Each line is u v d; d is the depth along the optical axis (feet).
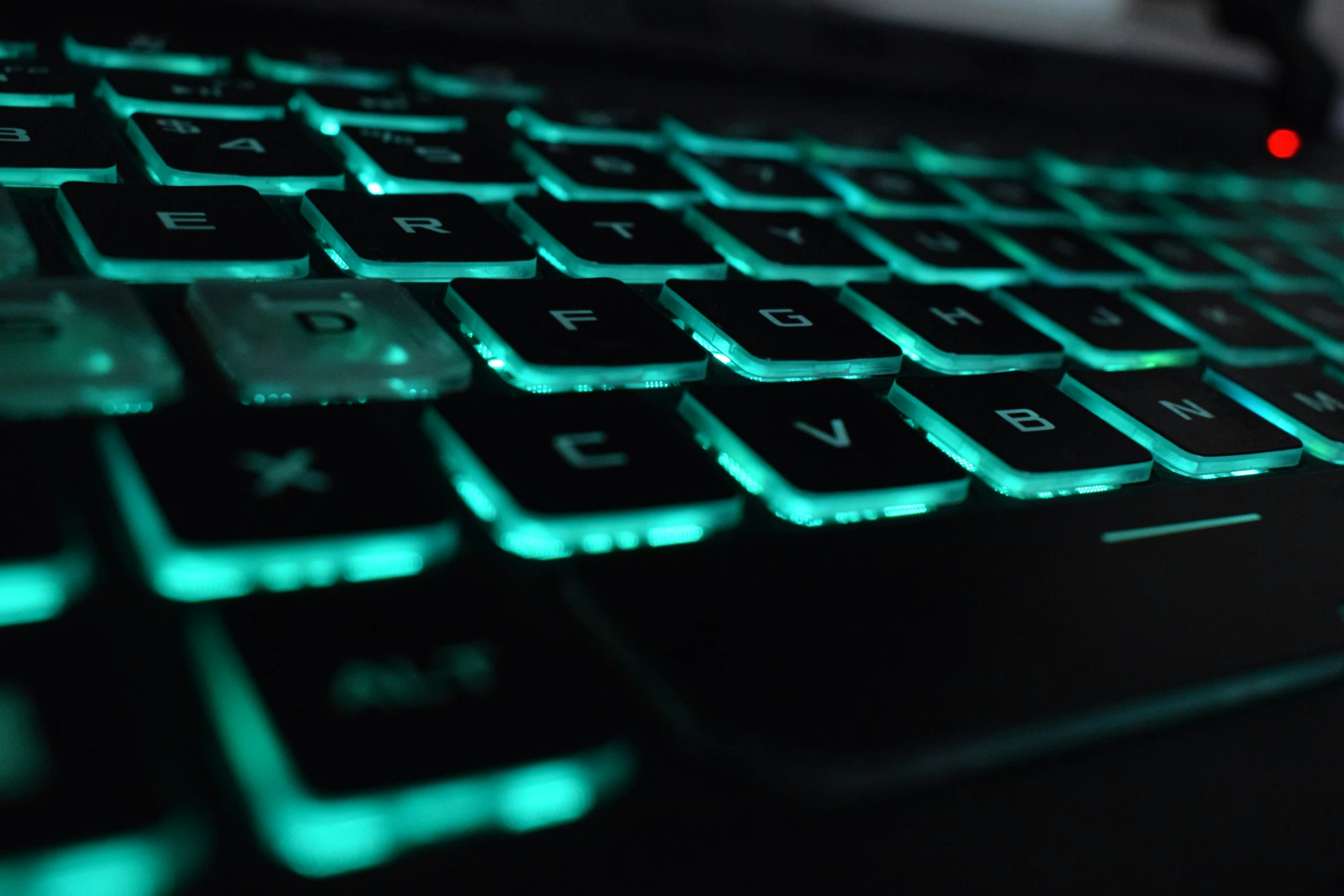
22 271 0.39
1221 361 0.55
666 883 0.31
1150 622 0.39
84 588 0.32
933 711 0.35
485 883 0.31
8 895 0.28
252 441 0.35
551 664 0.33
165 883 0.29
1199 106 0.94
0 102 0.47
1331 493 0.48
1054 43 0.88
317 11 0.61
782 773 0.33
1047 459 0.44
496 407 0.39
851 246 0.54
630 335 0.43
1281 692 0.39
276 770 0.31
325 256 0.44
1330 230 0.77
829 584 0.37
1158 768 0.36
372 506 0.35
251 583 0.33
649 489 0.37
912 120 0.75
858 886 0.32
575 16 0.68
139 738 0.30
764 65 0.73
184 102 0.50
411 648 0.33
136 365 0.36
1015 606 0.38
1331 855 0.35
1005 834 0.34
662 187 0.54
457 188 0.50
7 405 0.35
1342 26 1.04
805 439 0.41
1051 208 0.66
